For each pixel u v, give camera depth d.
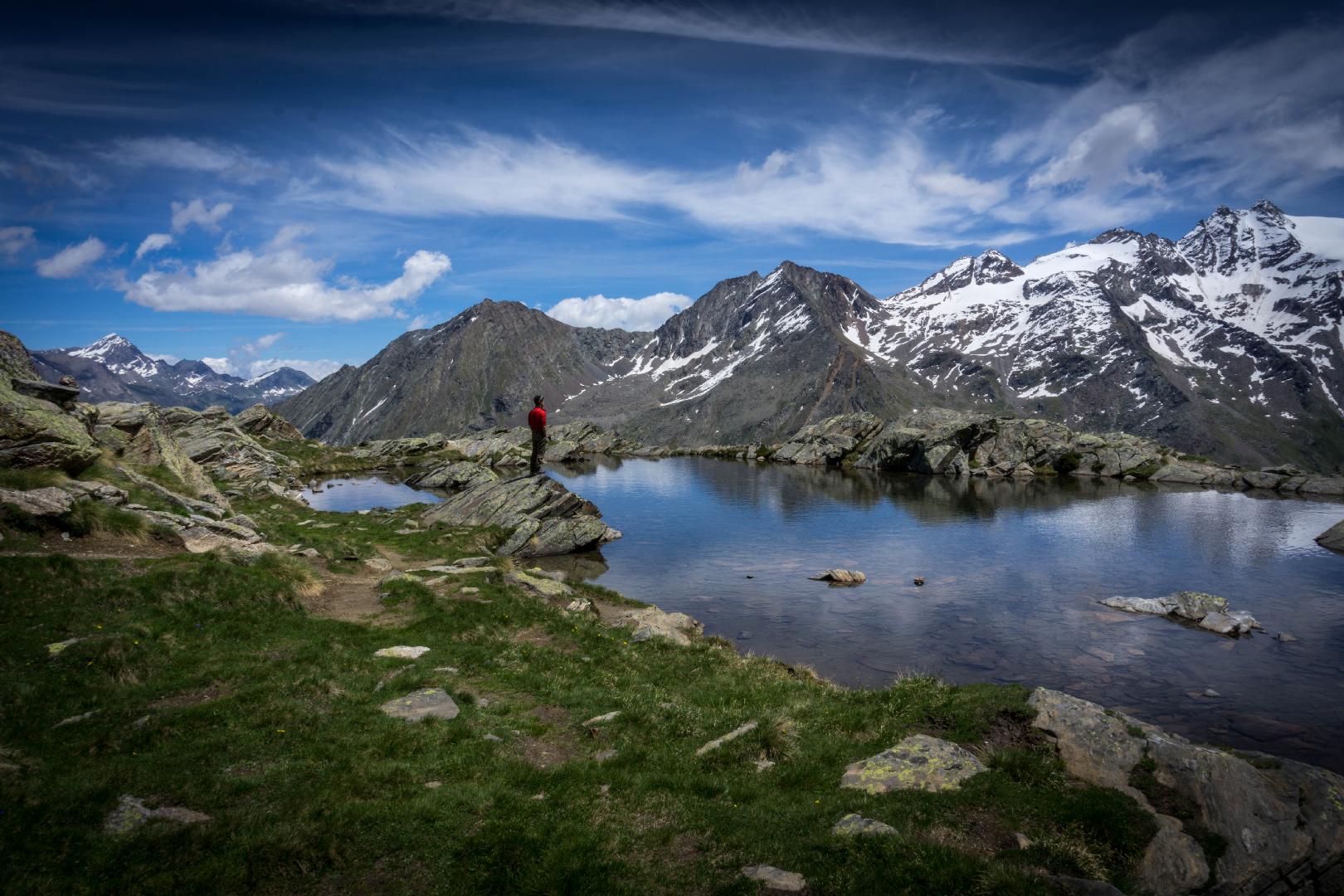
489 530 50.44
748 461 123.62
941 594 38.47
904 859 10.97
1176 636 30.81
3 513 23.22
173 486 39.00
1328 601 35.88
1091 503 71.44
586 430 147.50
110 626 18.59
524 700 18.88
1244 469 88.12
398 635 23.17
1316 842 11.64
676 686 21.50
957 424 102.25
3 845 9.66
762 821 12.44
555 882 10.52
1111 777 13.56
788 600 37.81
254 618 21.53
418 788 13.06
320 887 10.13
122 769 12.16
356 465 107.00
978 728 15.78
